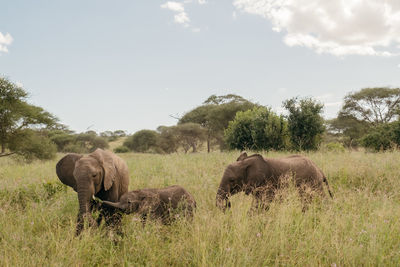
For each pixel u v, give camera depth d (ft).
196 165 37.06
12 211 18.47
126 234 15.57
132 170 34.91
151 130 167.73
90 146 168.45
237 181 19.26
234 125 69.05
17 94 73.56
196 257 12.76
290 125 62.03
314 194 19.24
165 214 17.72
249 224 15.30
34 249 13.51
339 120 122.62
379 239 13.66
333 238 13.64
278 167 19.84
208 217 16.03
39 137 87.35
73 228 15.01
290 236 14.29
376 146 64.64
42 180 27.14
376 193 23.90
